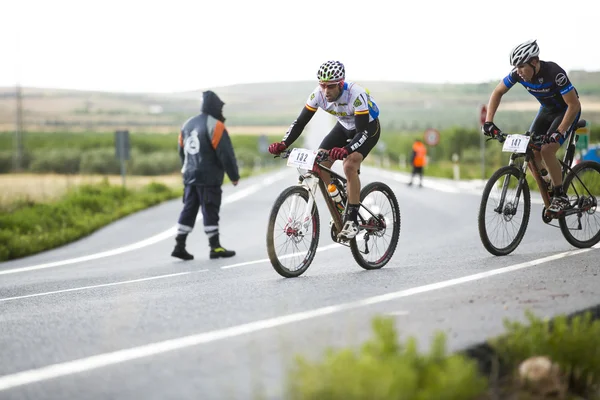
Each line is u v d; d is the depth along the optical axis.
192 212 22.66
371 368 5.73
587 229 17.47
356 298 11.75
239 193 55.59
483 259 16.06
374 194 16.09
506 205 16.52
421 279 13.55
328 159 14.98
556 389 7.19
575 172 16.89
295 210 15.27
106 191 51.84
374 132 15.41
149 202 48.41
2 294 17.28
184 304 12.31
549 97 15.85
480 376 7.71
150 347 9.13
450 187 58.34
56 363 8.67
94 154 136.62
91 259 24.97
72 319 11.72
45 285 18.38
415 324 9.34
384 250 16.56
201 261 21.88
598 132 119.06
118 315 11.68
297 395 5.92
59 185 71.69
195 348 8.90
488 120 16.41
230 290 13.73
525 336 7.95
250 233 29.94
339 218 15.66
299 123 15.44
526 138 15.83
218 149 22.03
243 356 8.32
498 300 10.68
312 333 9.25
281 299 12.10
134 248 27.41
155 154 146.00
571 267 13.95
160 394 7.15
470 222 29.50
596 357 7.64
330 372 5.81
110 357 8.76
